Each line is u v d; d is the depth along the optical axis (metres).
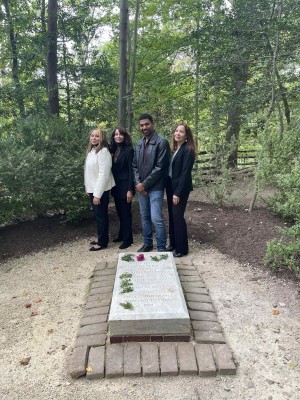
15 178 5.54
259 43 7.87
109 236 5.80
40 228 6.16
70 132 6.46
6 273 4.72
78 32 10.36
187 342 3.01
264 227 5.50
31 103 11.20
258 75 9.01
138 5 9.79
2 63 11.07
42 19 10.48
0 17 9.87
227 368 2.71
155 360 2.79
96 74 10.33
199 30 9.33
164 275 3.71
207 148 7.41
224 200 7.14
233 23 8.30
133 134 8.97
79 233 5.93
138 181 4.79
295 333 3.18
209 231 5.60
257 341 3.09
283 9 7.67
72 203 5.95
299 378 2.68
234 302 3.69
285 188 5.30
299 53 7.37
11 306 3.82
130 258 4.14
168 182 4.90
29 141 6.31
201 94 10.38
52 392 2.61
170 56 11.86
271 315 3.46
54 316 3.56
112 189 5.26
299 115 7.23
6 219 6.09
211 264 4.61
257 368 2.78
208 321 3.28
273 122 8.30
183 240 4.84
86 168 5.09
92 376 2.69
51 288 4.18
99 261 4.86
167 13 11.05
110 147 5.19
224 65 8.72
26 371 2.83
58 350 3.05
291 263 4.08
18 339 3.22
